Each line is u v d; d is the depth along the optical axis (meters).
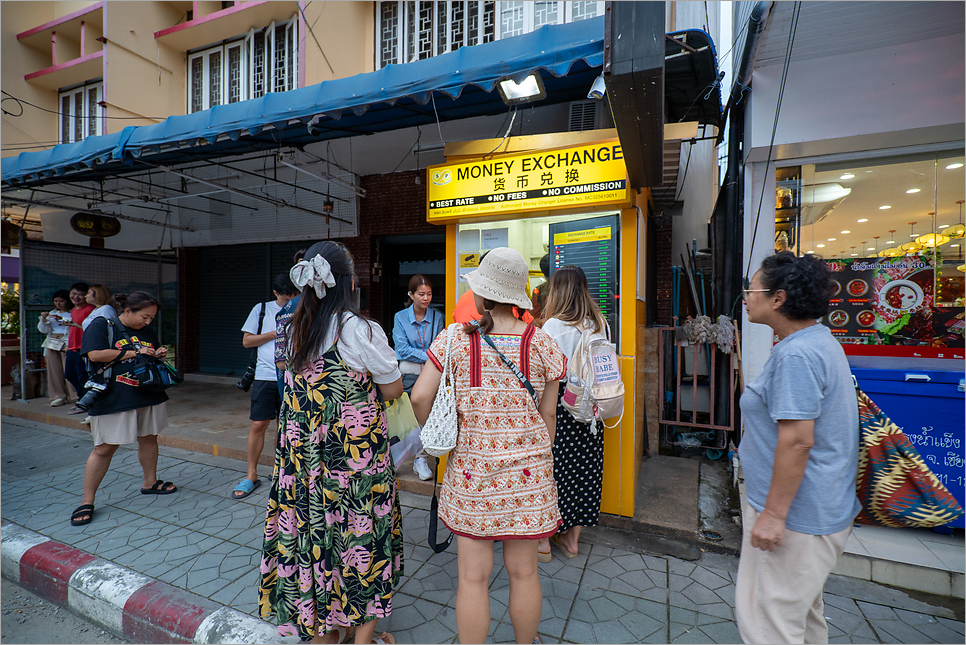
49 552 2.64
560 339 2.45
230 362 8.33
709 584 2.35
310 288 1.81
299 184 7.16
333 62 6.10
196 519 3.09
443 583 2.40
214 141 4.05
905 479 1.43
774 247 3.48
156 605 2.18
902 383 2.68
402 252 7.32
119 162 4.75
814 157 3.37
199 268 8.55
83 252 7.11
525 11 5.59
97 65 8.61
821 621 1.57
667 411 4.43
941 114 2.79
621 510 2.90
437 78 3.07
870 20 2.59
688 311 5.21
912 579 2.31
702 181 5.96
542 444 1.68
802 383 1.34
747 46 2.91
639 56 1.67
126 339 3.17
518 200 2.98
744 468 1.56
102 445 3.06
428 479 3.57
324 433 1.78
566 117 4.97
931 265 3.10
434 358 1.69
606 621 2.07
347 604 1.76
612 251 2.90
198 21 7.28
